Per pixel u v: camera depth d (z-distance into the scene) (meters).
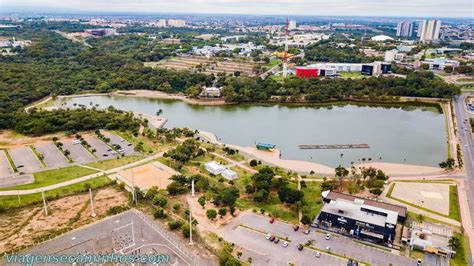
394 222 179.00
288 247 171.50
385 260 163.62
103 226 185.00
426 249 169.88
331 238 179.88
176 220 188.25
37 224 187.00
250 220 194.62
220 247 170.00
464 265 162.25
